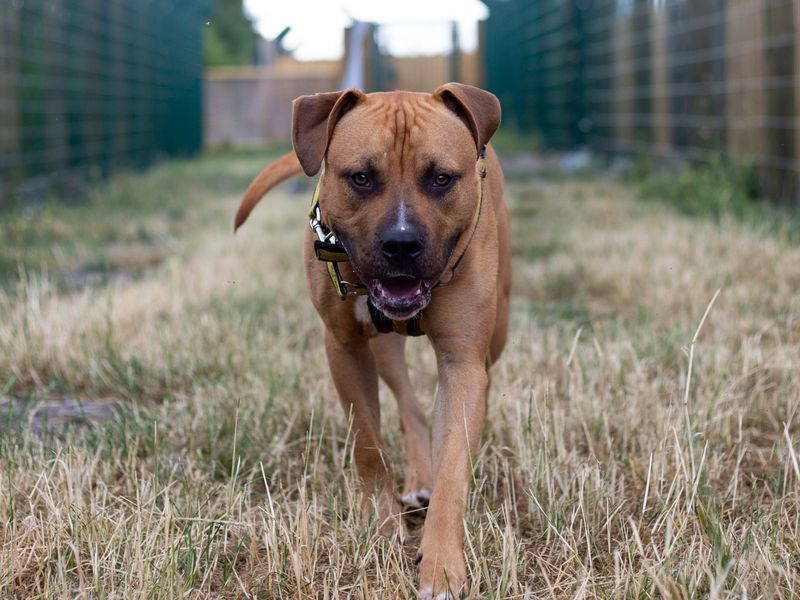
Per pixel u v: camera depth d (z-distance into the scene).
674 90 12.06
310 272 3.25
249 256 7.57
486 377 3.12
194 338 5.00
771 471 3.49
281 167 3.93
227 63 33.28
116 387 4.61
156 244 8.91
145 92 17.53
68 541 2.86
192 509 3.09
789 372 4.31
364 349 3.35
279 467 3.55
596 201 10.58
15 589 2.74
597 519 3.07
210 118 26.27
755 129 9.49
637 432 3.72
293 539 2.90
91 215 10.62
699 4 11.03
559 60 18.61
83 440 3.61
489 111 3.22
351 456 3.40
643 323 5.38
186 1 20.48
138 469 3.56
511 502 3.30
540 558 2.80
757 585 2.59
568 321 5.62
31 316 5.27
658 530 2.97
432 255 2.93
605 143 16.05
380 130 3.01
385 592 2.66
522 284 6.84
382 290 2.97
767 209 8.34
